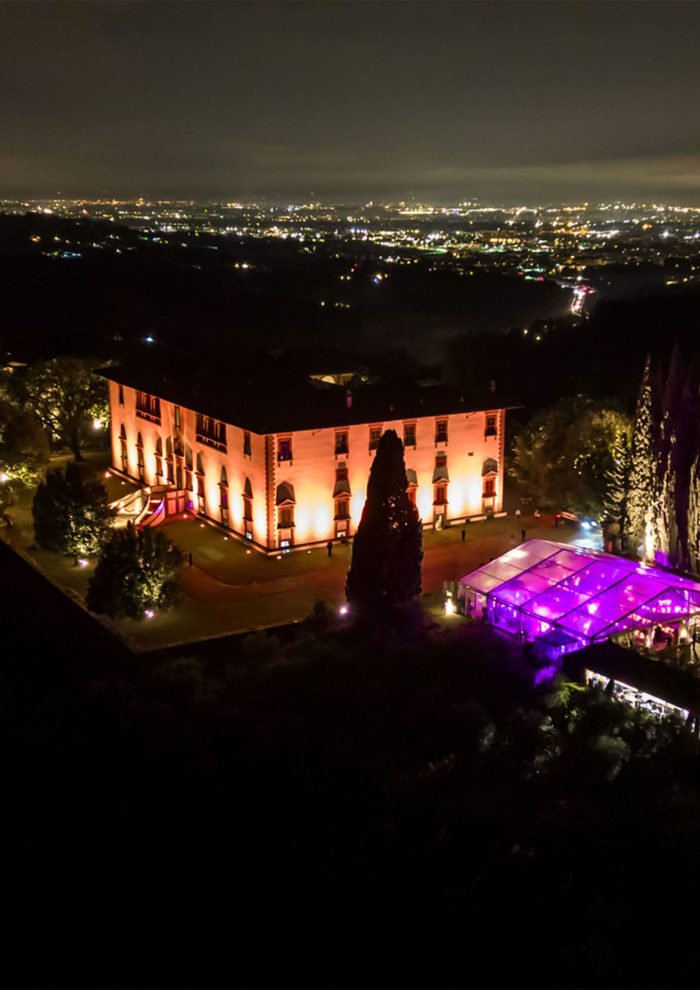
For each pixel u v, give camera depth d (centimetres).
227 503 7300
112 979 2731
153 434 8244
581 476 7456
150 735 3972
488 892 3092
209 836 3369
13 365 10500
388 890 3106
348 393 7038
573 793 3672
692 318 14350
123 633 5616
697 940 2827
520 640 5306
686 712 4250
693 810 3456
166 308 19450
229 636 5556
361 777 3700
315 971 2772
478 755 3941
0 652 5134
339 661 4772
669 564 6306
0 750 3938
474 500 7619
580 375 12394
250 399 7131
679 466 6216
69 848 3309
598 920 2930
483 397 7631
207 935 2914
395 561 5334
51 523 6638
